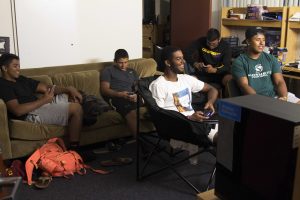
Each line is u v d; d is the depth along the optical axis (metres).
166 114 2.43
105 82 3.58
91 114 3.13
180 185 2.67
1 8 3.31
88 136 3.20
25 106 2.91
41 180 2.66
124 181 2.73
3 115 2.71
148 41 7.62
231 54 4.37
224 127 1.15
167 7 7.41
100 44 4.02
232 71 3.10
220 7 5.13
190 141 2.44
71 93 3.26
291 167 0.96
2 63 3.01
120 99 3.39
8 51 3.42
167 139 2.67
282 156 0.97
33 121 2.97
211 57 4.34
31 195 2.51
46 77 3.39
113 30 4.09
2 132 2.74
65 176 2.79
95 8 3.90
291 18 4.09
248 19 4.48
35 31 3.54
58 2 3.63
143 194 2.54
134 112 3.25
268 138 1.00
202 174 2.83
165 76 2.79
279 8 4.21
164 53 2.74
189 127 2.35
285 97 3.05
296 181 0.97
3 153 2.76
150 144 2.98
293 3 4.24
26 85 3.18
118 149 3.32
